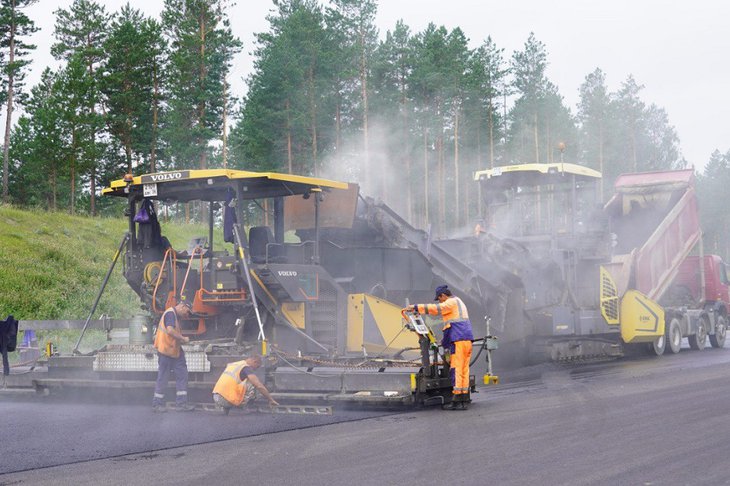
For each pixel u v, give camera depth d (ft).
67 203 185.68
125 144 173.47
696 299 76.95
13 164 187.93
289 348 40.70
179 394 37.50
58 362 44.06
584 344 60.49
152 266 43.19
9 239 104.06
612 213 73.00
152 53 171.12
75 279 96.84
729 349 75.15
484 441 28.14
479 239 57.06
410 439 28.71
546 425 31.45
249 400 36.65
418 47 179.52
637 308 63.62
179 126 159.12
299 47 160.97
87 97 158.20
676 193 72.38
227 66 164.55
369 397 35.40
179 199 44.29
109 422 34.35
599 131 218.18
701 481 21.88
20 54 161.58
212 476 23.32
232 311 41.52
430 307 36.60
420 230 52.54
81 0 184.55
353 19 164.66
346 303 42.88
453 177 183.32
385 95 168.14
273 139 161.68
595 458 25.02
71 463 25.76
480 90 181.88
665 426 30.71
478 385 46.50
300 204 48.03
